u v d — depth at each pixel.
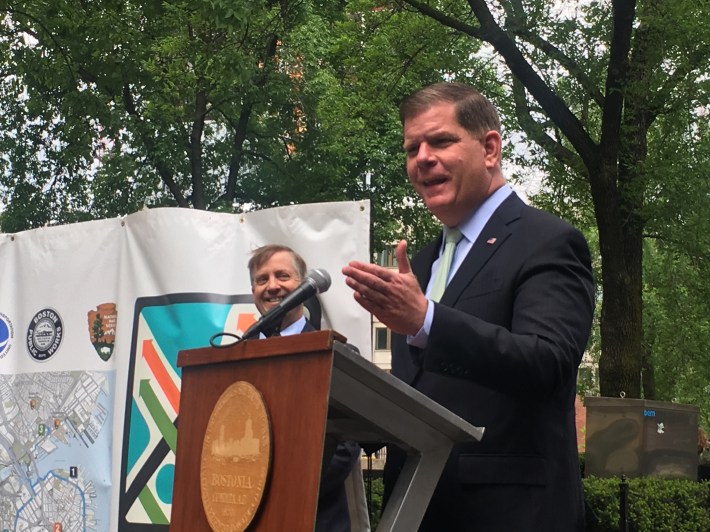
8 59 16.34
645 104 13.41
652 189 13.78
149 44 14.12
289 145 18.98
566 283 2.41
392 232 21.28
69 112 16.61
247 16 11.70
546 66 13.65
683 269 19.34
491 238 2.60
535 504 2.39
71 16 13.80
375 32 15.31
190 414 2.29
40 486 5.20
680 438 10.81
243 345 2.11
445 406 2.54
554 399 2.48
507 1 12.94
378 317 2.23
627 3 12.23
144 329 4.88
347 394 2.01
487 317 2.48
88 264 5.22
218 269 4.79
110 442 5.02
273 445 1.94
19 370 5.43
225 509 2.05
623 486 8.41
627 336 12.94
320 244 4.54
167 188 18.89
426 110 2.69
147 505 4.73
